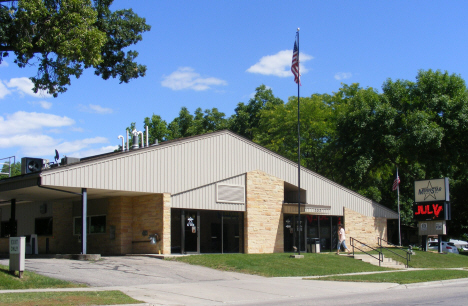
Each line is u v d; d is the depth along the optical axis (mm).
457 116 39906
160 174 23938
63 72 19938
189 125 65500
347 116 43125
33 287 14094
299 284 17359
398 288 16938
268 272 20359
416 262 29062
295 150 51469
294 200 31250
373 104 42250
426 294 14695
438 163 40000
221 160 26844
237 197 27344
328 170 51750
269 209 28844
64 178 20594
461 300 12922
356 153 42469
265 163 29156
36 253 25781
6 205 34281
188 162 25234
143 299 12828
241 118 62281
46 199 28766
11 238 15000
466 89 43625
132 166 22875
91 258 21141
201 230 25688
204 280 17641
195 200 25328
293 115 50875
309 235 31578
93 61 19422
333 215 33000
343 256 27516
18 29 18844
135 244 25141
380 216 36000
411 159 40406
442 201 34344
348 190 33969
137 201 25391
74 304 11344
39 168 26812
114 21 24953
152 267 19656
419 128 38781
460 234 50094
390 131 41406
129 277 17047
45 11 18438
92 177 21453
